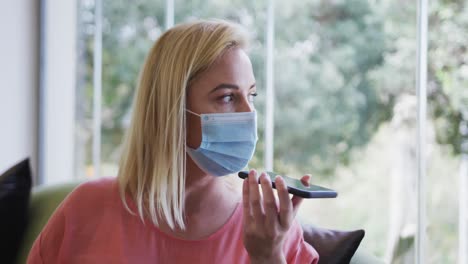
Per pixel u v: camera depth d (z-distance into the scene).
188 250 1.14
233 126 1.13
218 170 1.15
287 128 3.88
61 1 2.96
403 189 3.55
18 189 1.76
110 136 3.95
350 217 3.72
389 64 3.73
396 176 3.60
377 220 3.62
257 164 3.56
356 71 3.84
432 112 2.46
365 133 3.78
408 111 3.60
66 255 1.13
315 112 3.89
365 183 3.73
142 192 1.15
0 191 1.71
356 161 3.79
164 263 1.12
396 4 3.73
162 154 1.12
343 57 3.88
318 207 3.76
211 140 1.12
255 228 1.00
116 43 3.89
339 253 1.41
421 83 2.13
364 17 3.83
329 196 0.97
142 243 1.12
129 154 1.19
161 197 1.12
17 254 1.77
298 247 1.24
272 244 1.01
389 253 3.34
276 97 3.85
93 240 1.14
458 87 2.44
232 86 1.12
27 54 2.76
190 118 1.14
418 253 2.10
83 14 3.56
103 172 3.92
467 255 2.44
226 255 1.16
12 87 2.64
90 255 1.12
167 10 3.01
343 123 3.85
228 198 1.23
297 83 3.88
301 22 3.88
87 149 3.46
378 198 3.67
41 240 1.16
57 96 2.97
